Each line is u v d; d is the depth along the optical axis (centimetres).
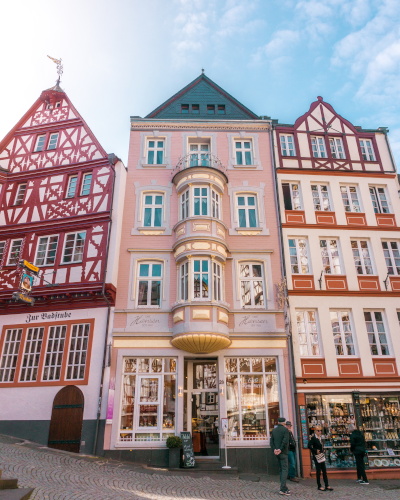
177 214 1554
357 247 1564
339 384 1325
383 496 935
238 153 1698
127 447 1219
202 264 1382
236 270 1458
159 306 1403
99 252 1451
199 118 1767
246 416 1280
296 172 1647
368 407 1313
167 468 1158
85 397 1284
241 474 1141
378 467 1238
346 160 1702
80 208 1560
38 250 1548
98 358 1326
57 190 1634
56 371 1350
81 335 1382
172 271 1450
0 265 1551
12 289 1484
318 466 1012
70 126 1769
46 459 1020
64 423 1262
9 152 1794
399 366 1371
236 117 1834
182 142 1689
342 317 1443
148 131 1712
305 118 1766
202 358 1357
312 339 1400
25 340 1419
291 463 1113
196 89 1931
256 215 1577
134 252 1482
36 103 1875
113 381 1287
